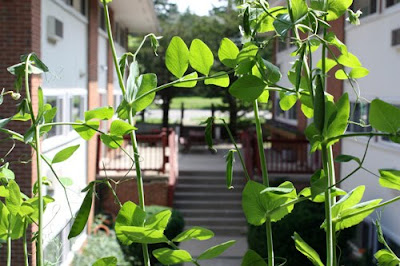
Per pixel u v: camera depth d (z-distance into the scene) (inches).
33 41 332.5
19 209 68.4
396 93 388.2
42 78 358.3
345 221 69.0
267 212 65.4
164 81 1213.7
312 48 78.5
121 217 64.6
